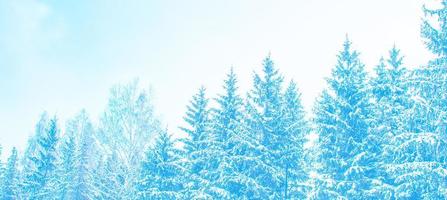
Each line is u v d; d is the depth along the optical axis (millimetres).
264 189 25141
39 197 37188
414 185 20625
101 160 44094
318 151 24688
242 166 26781
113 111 53156
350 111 24859
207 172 27609
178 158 31062
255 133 26781
